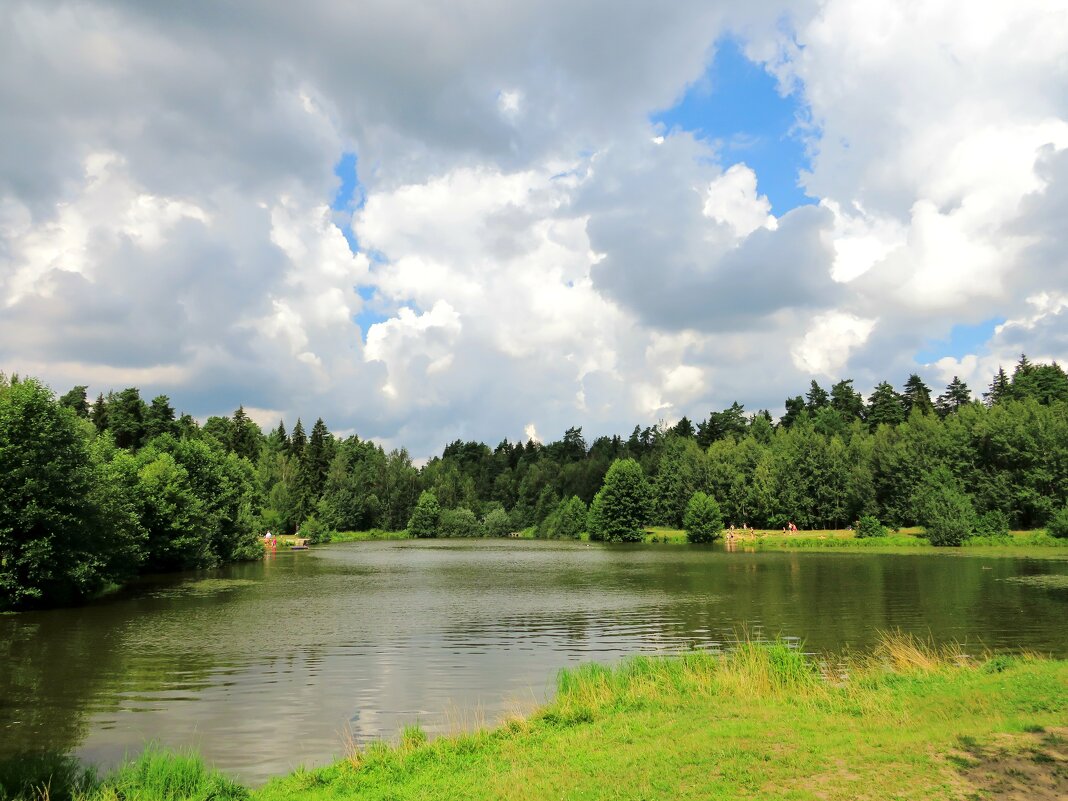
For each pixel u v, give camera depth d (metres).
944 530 93.50
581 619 36.97
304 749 16.38
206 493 78.50
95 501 44.50
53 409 42.59
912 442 120.31
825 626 33.12
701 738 12.94
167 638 31.58
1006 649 27.00
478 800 10.71
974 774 10.38
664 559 85.50
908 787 10.01
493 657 27.12
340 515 165.75
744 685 17.45
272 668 25.28
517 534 177.88
